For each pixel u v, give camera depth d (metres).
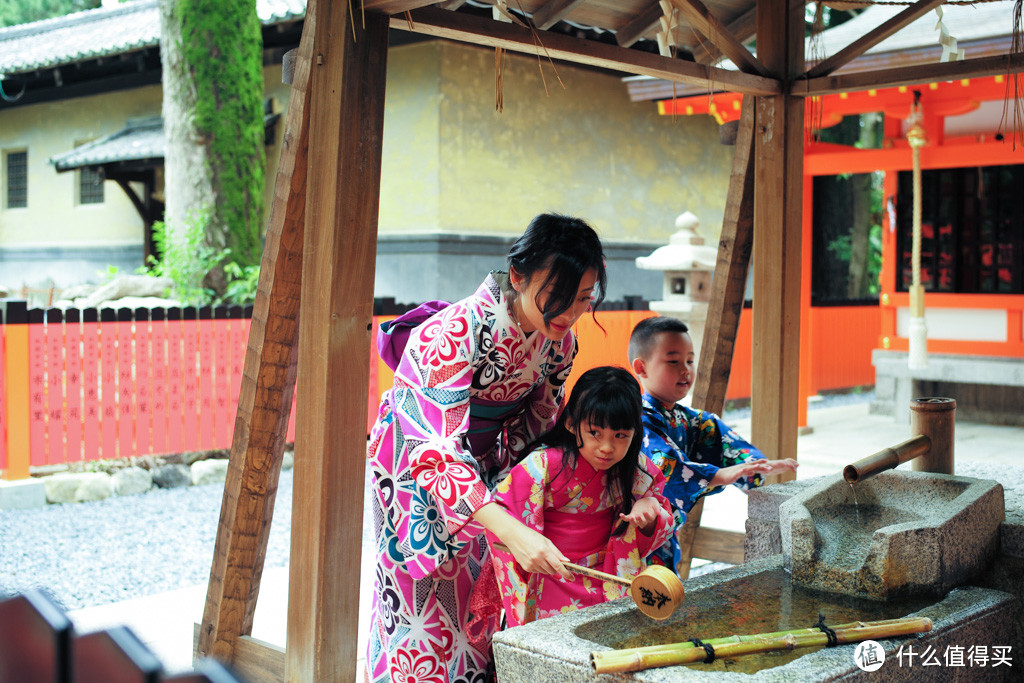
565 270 2.25
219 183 10.16
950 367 9.68
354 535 2.66
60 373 6.79
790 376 4.06
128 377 7.08
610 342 8.78
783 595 2.45
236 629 3.23
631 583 1.98
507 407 2.65
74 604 4.49
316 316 2.58
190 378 7.36
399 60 10.46
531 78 11.05
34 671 0.30
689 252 7.70
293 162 2.85
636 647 2.04
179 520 6.33
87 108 14.69
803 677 1.76
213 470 7.54
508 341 2.47
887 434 9.20
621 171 12.23
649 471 2.58
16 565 5.23
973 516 2.56
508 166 10.88
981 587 2.62
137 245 14.24
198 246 10.04
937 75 3.56
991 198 9.56
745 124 4.06
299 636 2.65
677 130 12.97
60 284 15.45
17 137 15.85
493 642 2.03
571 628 2.06
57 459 6.82
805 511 2.57
